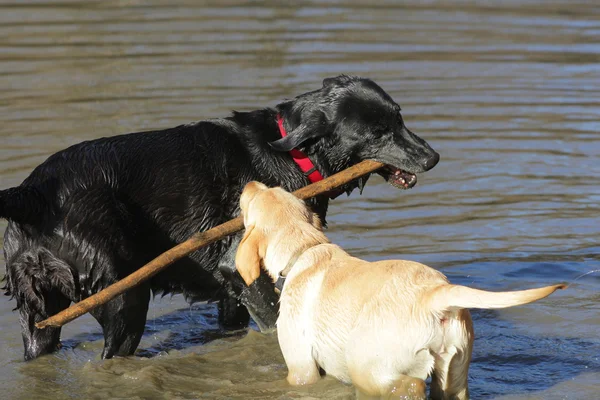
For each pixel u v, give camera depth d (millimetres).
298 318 7828
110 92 18703
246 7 29750
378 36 24938
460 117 17438
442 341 7070
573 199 13500
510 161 15141
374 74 20406
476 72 20984
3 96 18531
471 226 12531
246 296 9406
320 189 8883
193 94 18312
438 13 29328
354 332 7363
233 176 9305
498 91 19328
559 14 29141
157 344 9742
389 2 31562
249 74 20109
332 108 9250
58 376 8758
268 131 9492
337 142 9312
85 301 8078
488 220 12750
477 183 14227
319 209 9641
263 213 8188
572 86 19812
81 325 10102
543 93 19234
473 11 29703
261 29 25734
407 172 9547
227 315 10148
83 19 27234
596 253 11562
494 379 8305
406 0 32094
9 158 14445
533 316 9773
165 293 9531
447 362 7125
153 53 22438
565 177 14430
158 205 9031
